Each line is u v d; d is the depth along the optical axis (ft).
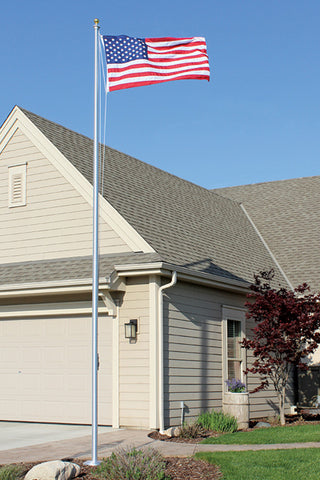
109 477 29.66
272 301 53.26
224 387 55.72
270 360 53.11
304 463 32.50
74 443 39.45
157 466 30.48
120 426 46.85
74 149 59.00
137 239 49.70
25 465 32.63
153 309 46.98
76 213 53.72
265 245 78.79
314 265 72.54
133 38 41.98
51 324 52.54
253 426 53.52
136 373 46.91
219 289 56.90
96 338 35.32
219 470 31.68
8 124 58.75
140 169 68.28
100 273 46.93
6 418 53.06
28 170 57.00
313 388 66.69
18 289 50.55
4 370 54.03
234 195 94.22
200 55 42.42
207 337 54.08
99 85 37.68
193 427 44.34
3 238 57.11
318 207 83.97
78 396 50.19
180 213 64.03
